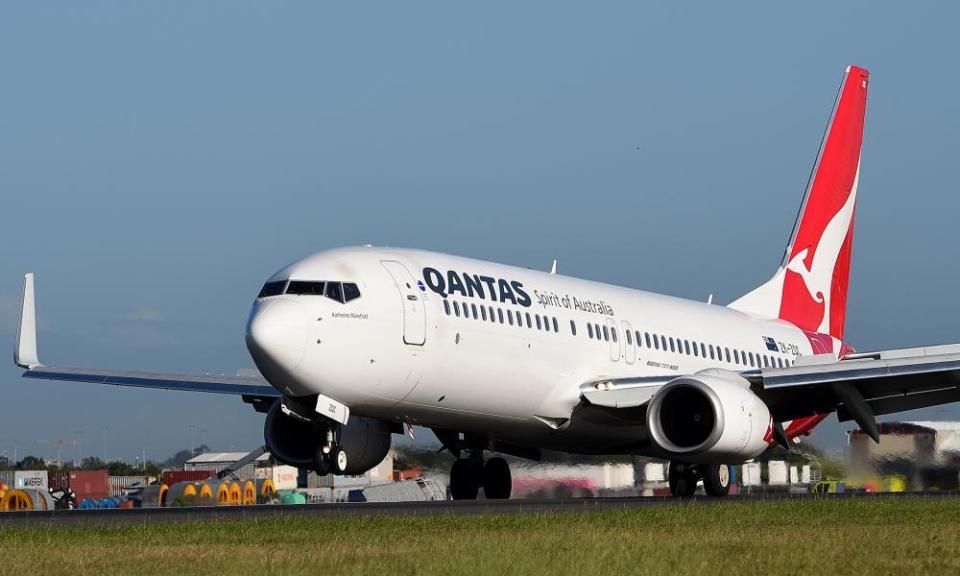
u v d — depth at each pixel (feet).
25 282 365.81
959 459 446.60
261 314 287.28
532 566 142.20
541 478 418.51
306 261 303.07
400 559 151.53
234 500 485.56
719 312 435.53
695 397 335.88
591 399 344.69
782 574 136.56
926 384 353.10
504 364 328.90
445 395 318.65
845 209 496.23
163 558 157.99
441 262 325.62
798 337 463.83
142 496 535.60
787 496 318.86
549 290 353.92
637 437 364.99
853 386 349.82
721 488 355.36
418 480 429.79
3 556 163.12
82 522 227.40
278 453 339.57
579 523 207.51
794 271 476.95
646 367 380.99
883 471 453.99
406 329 303.07
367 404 305.73
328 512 251.19
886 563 146.10
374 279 301.84
